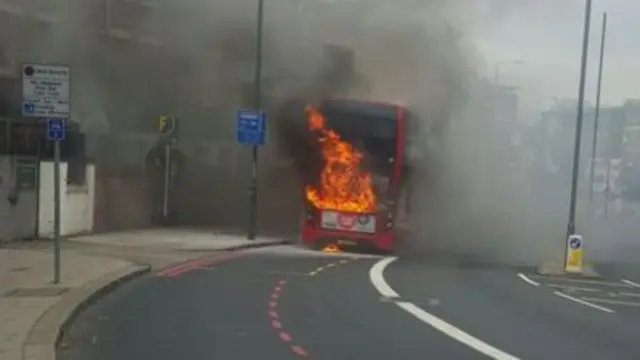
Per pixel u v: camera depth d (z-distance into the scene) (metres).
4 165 14.19
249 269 12.82
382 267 14.29
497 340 7.69
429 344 7.31
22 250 13.05
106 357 6.39
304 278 11.92
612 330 8.78
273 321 8.17
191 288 10.41
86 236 16.31
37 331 6.93
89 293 9.04
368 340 7.37
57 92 9.20
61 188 15.65
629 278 16.47
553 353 7.22
